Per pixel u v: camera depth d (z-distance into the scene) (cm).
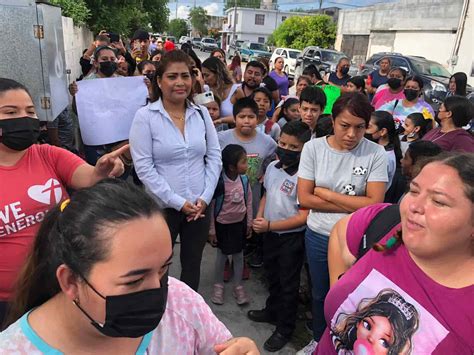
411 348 123
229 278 369
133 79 405
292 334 303
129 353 102
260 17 5681
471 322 115
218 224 321
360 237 158
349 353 143
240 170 319
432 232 114
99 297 88
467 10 1695
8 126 168
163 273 94
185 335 110
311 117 373
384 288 132
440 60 1891
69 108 456
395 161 347
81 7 1041
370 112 229
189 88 262
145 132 260
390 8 2205
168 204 263
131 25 1722
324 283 254
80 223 89
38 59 300
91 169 187
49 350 93
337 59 1789
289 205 288
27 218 178
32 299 103
